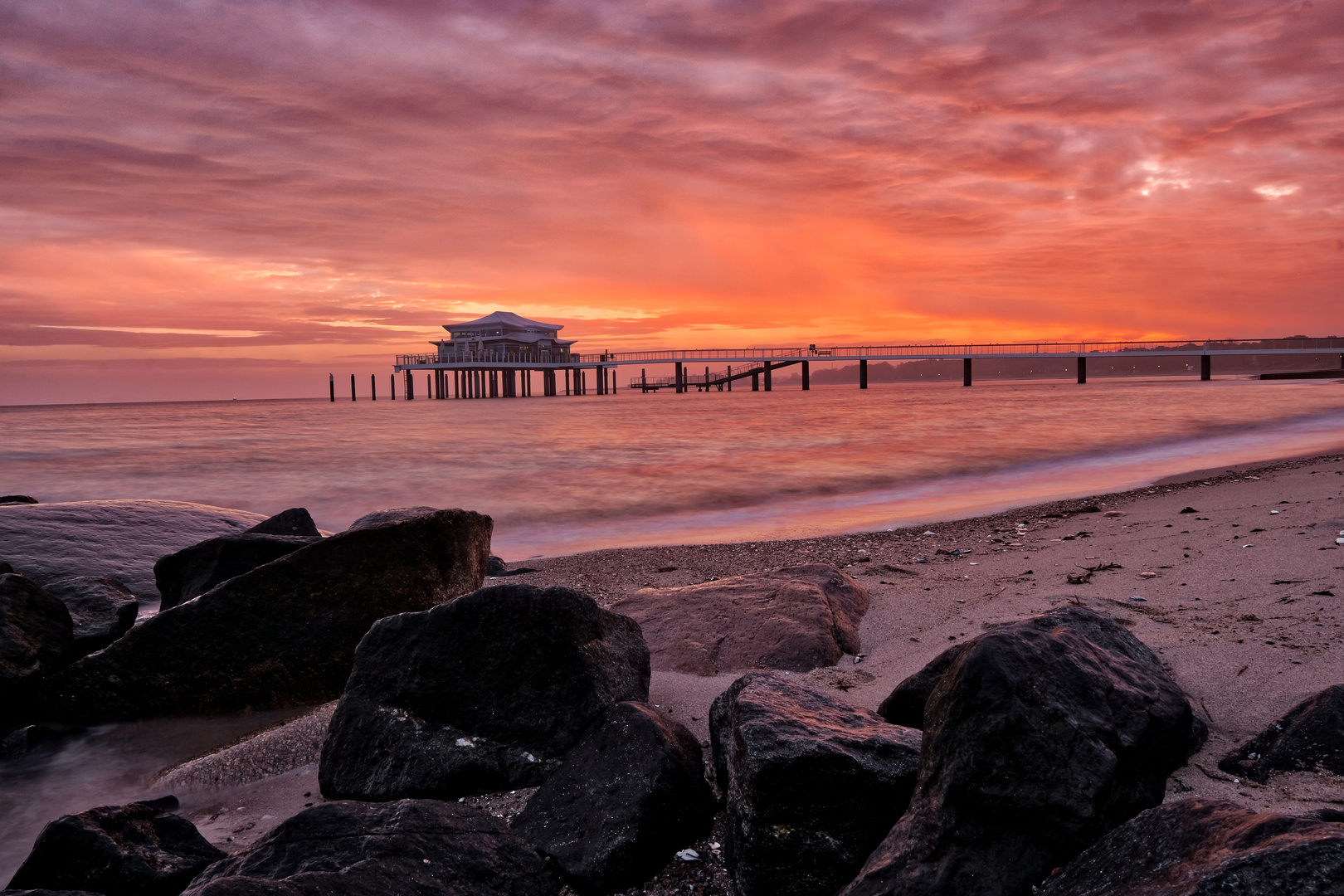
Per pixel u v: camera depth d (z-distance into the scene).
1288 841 1.98
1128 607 5.61
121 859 3.30
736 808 3.15
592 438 34.22
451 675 4.36
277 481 21.61
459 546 6.73
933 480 18.33
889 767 3.00
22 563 7.68
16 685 5.76
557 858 3.26
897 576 7.76
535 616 4.35
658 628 5.88
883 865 2.67
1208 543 7.63
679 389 124.06
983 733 2.74
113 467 25.22
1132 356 97.25
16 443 35.22
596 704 4.21
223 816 4.17
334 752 4.31
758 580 6.55
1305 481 12.02
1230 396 55.34
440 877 2.99
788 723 3.21
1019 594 6.39
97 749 5.45
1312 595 5.34
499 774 4.06
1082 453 22.61
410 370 117.69
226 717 5.95
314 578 6.22
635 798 3.34
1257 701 3.86
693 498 16.84
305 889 2.73
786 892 2.95
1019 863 2.57
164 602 7.38
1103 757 2.76
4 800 4.73
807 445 28.05
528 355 114.88
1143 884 2.19
